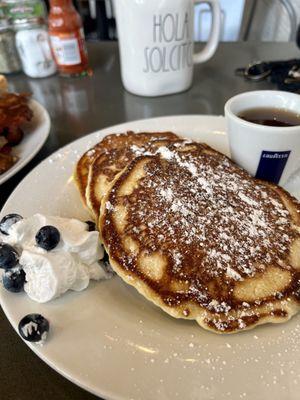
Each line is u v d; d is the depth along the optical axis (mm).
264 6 687
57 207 225
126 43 363
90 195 219
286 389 132
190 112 376
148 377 136
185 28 349
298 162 239
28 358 165
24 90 435
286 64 425
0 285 168
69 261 172
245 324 155
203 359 143
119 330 155
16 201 222
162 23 337
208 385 134
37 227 186
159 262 172
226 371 138
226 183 210
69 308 163
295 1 615
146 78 385
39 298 164
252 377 136
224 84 426
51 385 155
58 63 447
